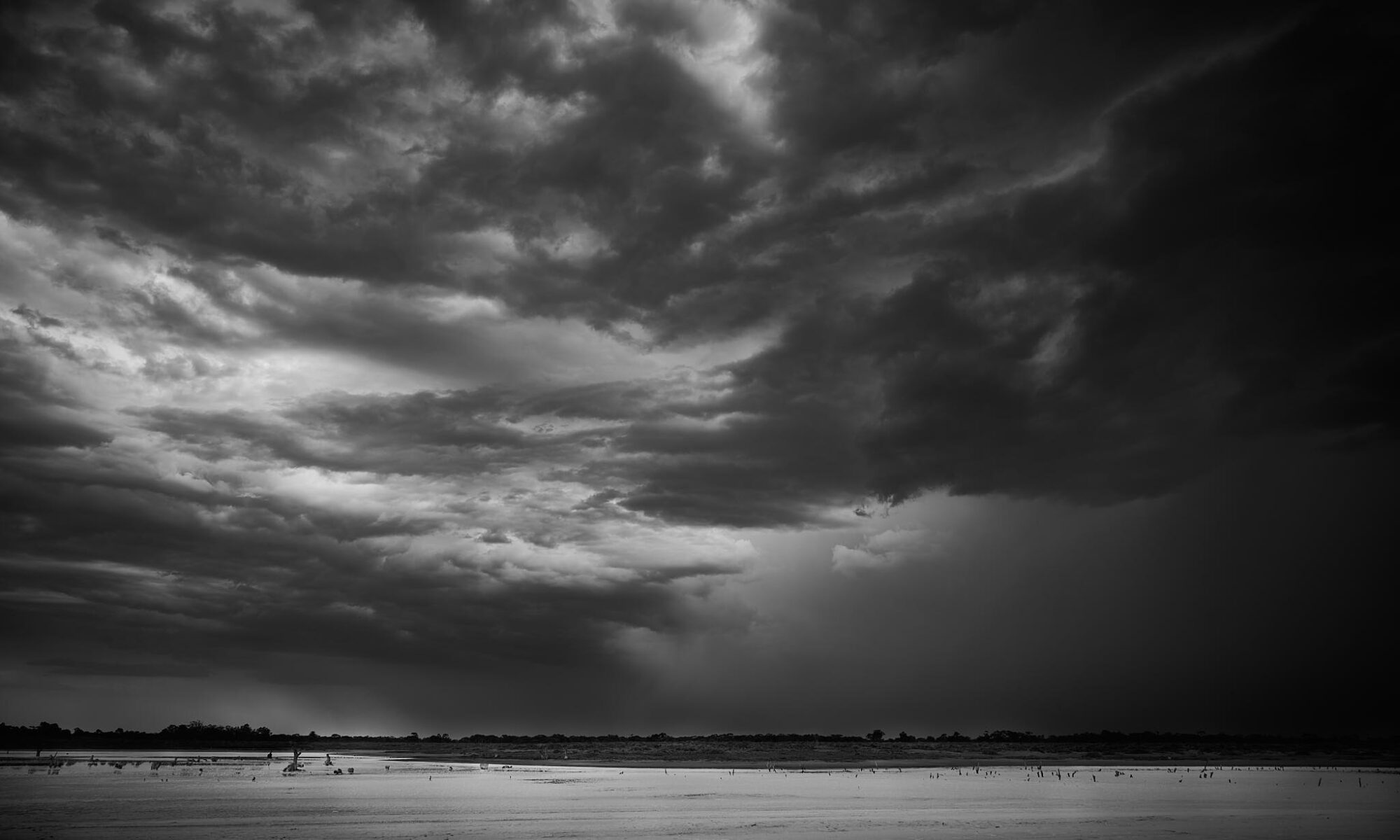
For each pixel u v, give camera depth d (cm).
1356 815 4750
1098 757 16550
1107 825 4162
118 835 3872
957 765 13625
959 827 4056
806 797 6225
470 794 6625
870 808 5212
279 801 5881
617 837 3694
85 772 10469
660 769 12094
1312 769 12169
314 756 18962
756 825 4200
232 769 11712
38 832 4000
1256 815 4722
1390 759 16388
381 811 5078
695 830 3975
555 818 4612
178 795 6450
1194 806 5328
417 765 13825
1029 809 5091
